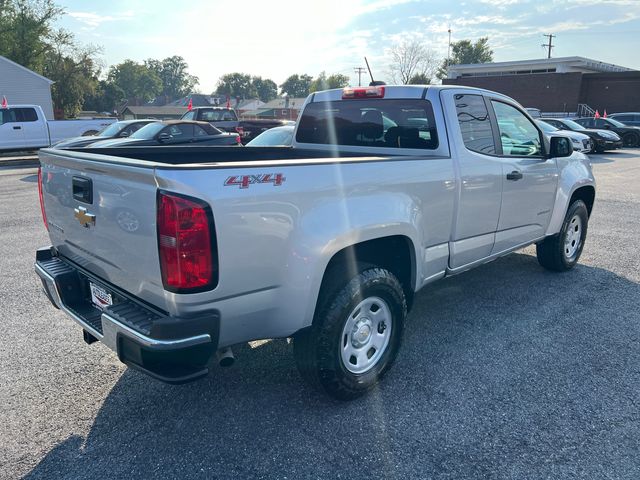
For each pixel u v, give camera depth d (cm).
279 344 404
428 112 392
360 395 327
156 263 247
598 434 291
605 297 501
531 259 631
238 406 321
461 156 390
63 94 5112
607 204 990
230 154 473
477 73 4638
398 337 345
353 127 452
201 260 241
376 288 317
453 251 397
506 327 434
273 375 358
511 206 451
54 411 315
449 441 287
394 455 275
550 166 499
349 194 302
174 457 274
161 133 1388
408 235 337
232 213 249
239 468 266
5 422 304
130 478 259
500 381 348
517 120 466
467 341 409
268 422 305
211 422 305
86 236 301
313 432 295
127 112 8319
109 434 294
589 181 565
